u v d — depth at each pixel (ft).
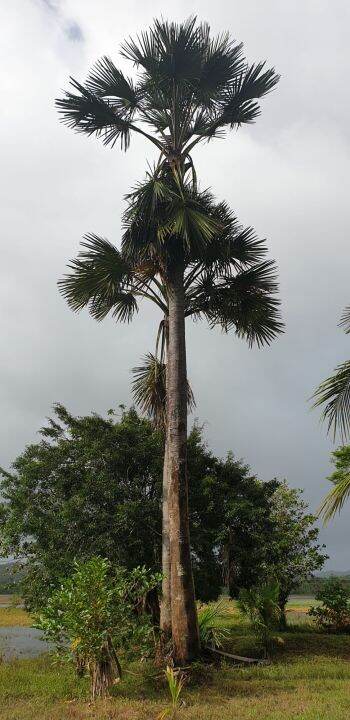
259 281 45.21
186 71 43.98
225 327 48.70
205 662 36.35
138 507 49.19
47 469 52.70
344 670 35.88
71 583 30.99
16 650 52.13
